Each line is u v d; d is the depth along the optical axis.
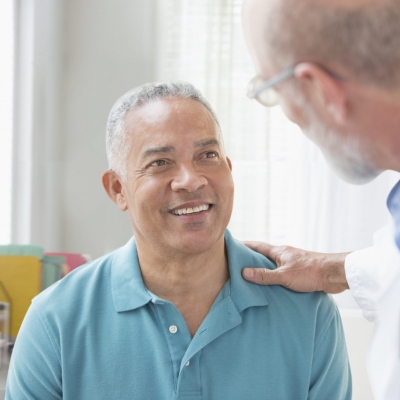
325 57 0.64
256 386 1.07
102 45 2.23
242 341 1.09
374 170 0.73
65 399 1.06
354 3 0.62
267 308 1.13
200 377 1.05
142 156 1.07
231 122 2.15
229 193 1.09
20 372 1.10
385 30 0.61
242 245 1.24
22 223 2.14
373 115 0.65
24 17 2.13
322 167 2.11
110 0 2.23
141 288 1.10
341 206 2.10
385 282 0.99
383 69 0.62
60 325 1.09
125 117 1.11
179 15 2.19
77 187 2.23
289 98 0.71
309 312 1.14
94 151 2.24
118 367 1.06
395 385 0.84
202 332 1.06
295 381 1.10
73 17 2.24
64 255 1.77
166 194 1.05
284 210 2.18
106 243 2.24
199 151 1.06
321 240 2.11
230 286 1.13
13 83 2.13
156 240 1.07
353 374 1.98
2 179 2.12
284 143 2.18
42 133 2.16
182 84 1.11
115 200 1.20
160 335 1.07
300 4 0.64
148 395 1.04
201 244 1.05
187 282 1.10
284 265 1.19
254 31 0.70
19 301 1.69
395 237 0.82
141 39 2.23
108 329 1.09
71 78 2.24
